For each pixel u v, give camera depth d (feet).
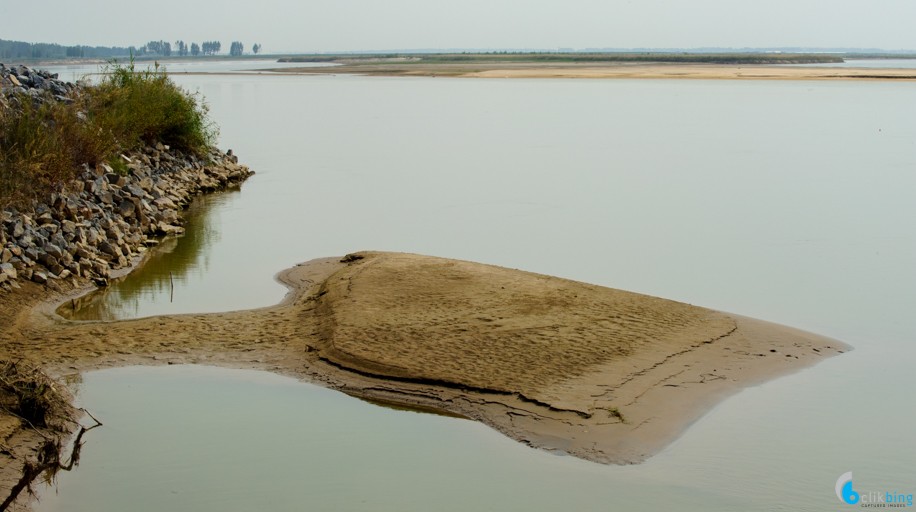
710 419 39.73
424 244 75.66
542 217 88.63
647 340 47.60
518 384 41.98
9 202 59.47
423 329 48.47
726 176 114.93
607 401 40.52
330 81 383.86
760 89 301.84
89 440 38.73
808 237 79.51
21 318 51.80
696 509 33.27
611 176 115.44
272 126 180.86
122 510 33.60
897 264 69.62
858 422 40.14
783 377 44.70
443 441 38.29
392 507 33.76
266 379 44.42
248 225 82.79
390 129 176.96
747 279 64.90
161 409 41.50
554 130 173.06
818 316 55.77
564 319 50.03
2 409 39.55
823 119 192.65
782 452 37.35
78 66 536.42
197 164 104.27
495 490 34.73
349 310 51.44
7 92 77.05
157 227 76.84
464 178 114.32
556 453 37.04
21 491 34.55
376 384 43.06
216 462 37.11
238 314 53.62
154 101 98.58
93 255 62.90
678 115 204.44
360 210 91.71
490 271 58.95
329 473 36.17
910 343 50.80
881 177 113.39
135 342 48.80
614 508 33.42
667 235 80.23
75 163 71.72
